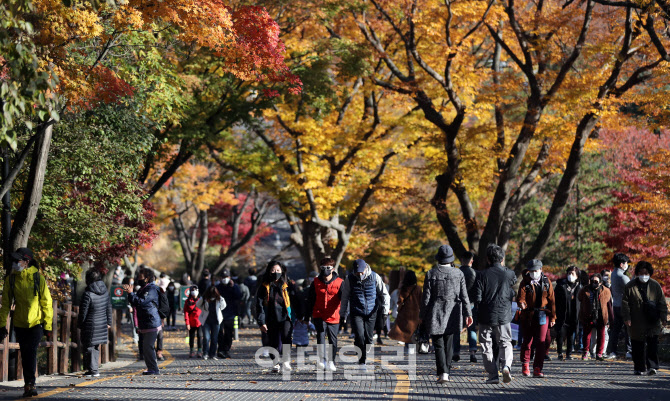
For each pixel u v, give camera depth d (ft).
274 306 120.06
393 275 215.92
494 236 224.53
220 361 153.38
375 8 233.14
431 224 353.10
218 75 227.40
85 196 157.28
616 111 203.62
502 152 220.43
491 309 101.50
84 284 192.34
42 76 66.28
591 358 145.07
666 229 194.49
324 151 268.41
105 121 149.89
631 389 96.73
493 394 92.02
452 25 220.43
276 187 278.05
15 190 143.23
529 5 229.45
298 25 231.09
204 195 361.92
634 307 113.29
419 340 158.61
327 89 225.56
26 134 123.44
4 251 119.96
